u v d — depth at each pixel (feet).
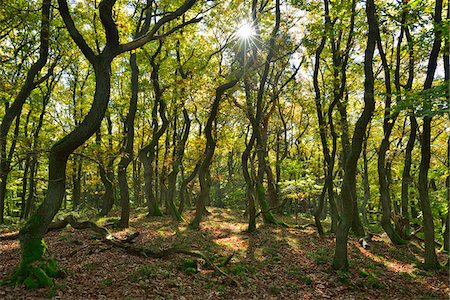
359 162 97.14
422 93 25.95
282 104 81.61
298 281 32.55
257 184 69.92
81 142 27.32
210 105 62.08
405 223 54.75
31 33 50.42
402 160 77.92
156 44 66.44
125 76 78.74
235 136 91.97
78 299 23.81
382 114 49.16
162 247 41.01
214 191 148.36
